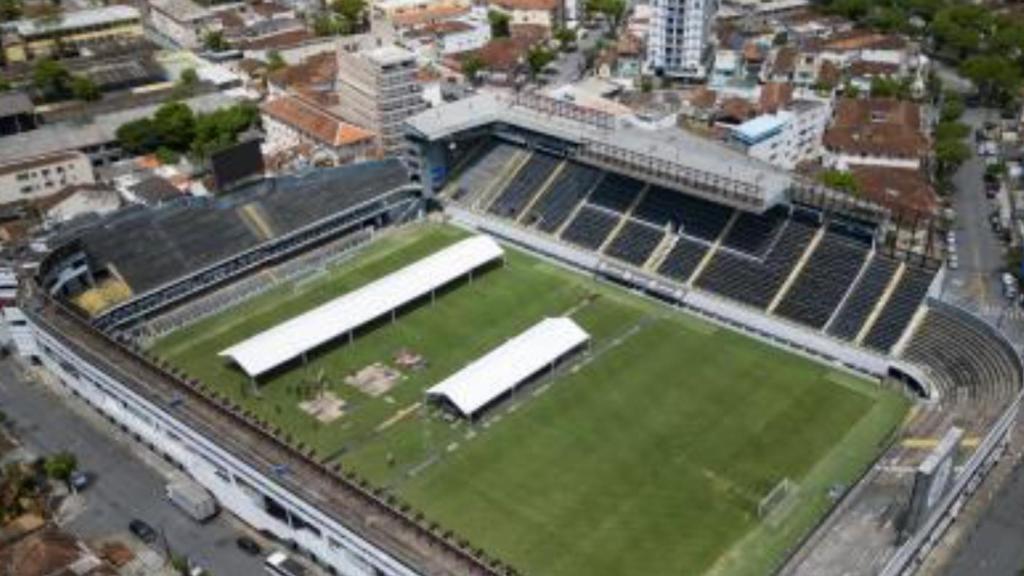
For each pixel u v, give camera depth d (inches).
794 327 6505.9
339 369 6348.4
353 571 4808.1
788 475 5300.2
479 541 4881.9
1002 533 5049.2
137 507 5408.5
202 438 5305.1
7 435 5994.1
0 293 6732.3
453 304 7081.7
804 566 4611.2
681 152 7440.9
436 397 5984.3
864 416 5782.5
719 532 4906.5
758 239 7130.9
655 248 7426.2
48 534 4906.5
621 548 4820.4
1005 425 5408.5
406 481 5315.0
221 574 4931.1
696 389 6067.9
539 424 5753.0
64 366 6373.0
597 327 6752.0
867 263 6712.6
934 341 6176.2
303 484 4916.3
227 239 7618.1
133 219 7465.6
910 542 4628.4
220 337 6761.8
